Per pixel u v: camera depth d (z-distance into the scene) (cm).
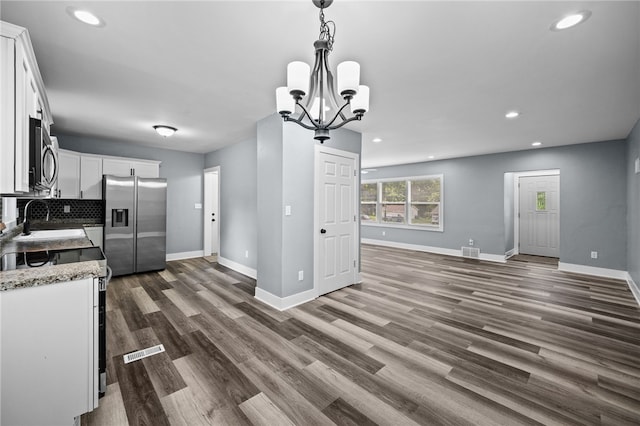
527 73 236
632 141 400
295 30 180
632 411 166
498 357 224
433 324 283
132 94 282
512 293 381
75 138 459
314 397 177
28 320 133
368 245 812
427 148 544
